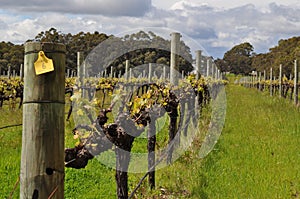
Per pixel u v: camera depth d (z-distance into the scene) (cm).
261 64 8688
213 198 797
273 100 3002
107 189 873
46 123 354
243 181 898
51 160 358
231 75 9650
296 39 8188
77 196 834
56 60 354
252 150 1201
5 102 2484
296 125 1675
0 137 1332
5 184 878
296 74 2622
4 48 4503
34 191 359
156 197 806
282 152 1184
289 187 880
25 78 355
